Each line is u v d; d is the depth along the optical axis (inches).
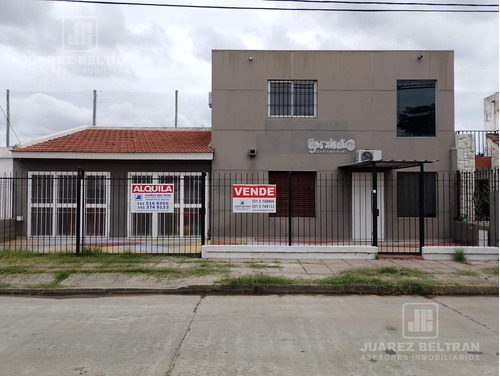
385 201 564.1
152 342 212.2
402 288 327.0
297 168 564.1
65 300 303.3
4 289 321.1
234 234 558.3
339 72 568.4
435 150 565.9
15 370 177.5
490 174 481.4
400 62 568.1
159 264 399.5
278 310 276.7
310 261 424.5
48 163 557.3
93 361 187.2
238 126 565.6
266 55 566.3
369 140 566.3
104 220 558.3
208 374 173.5
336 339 217.9
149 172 564.1
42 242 532.1
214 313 268.7
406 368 181.3
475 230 496.1
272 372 175.9
